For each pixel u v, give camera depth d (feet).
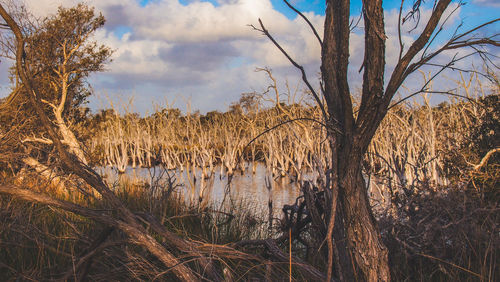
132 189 26.68
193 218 19.06
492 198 18.48
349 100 8.32
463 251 12.09
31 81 10.10
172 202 20.71
